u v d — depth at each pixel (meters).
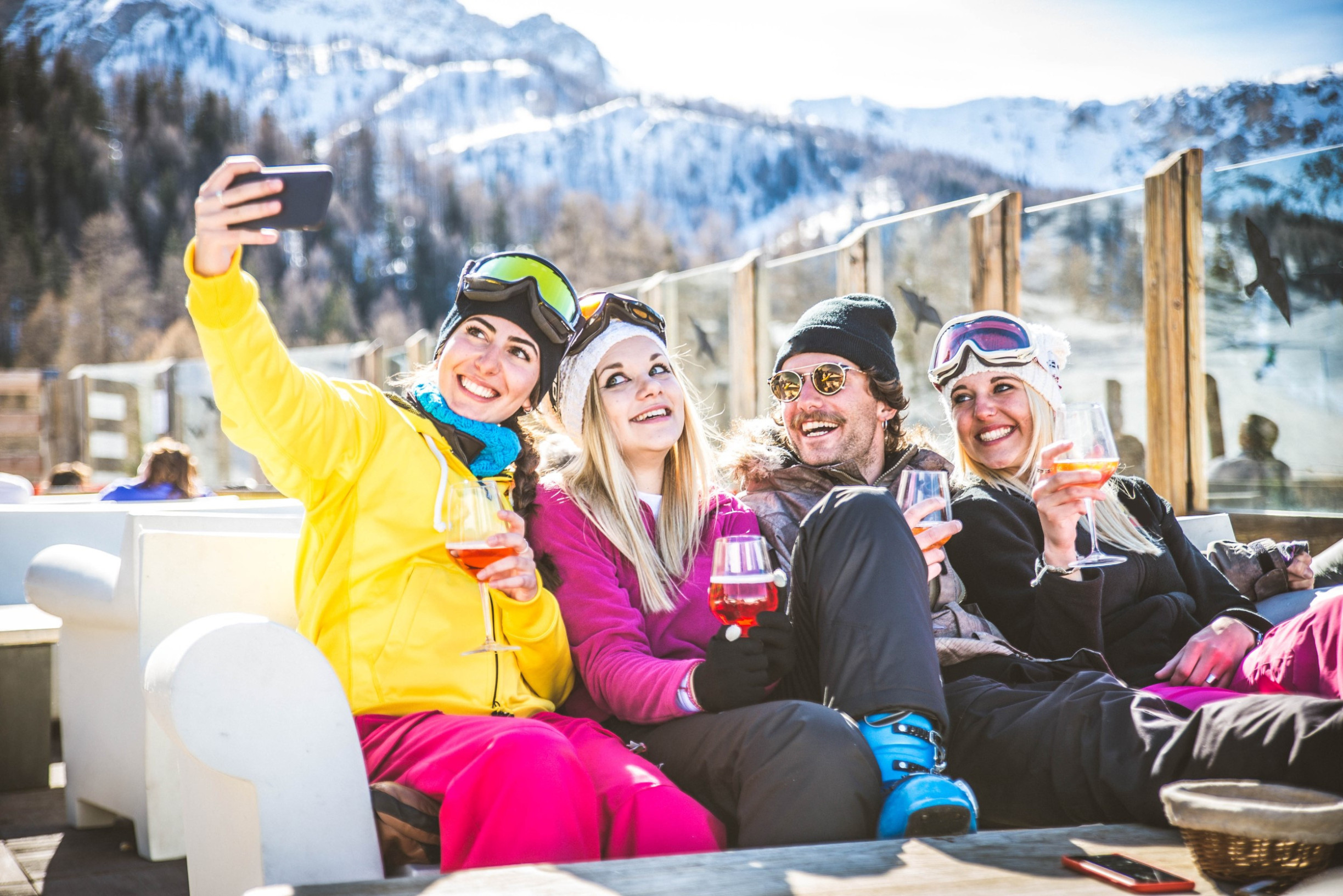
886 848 1.38
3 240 38.78
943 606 2.27
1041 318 5.00
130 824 2.59
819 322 2.60
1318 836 1.22
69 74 45.28
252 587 2.34
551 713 1.95
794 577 1.91
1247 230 4.21
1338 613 1.77
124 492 5.80
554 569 2.05
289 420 1.80
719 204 182.38
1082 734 1.70
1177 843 1.43
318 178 1.68
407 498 1.93
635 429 2.21
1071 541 2.13
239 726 1.49
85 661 2.53
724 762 1.66
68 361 37.31
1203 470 4.33
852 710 1.65
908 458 2.63
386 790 1.59
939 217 5.30
